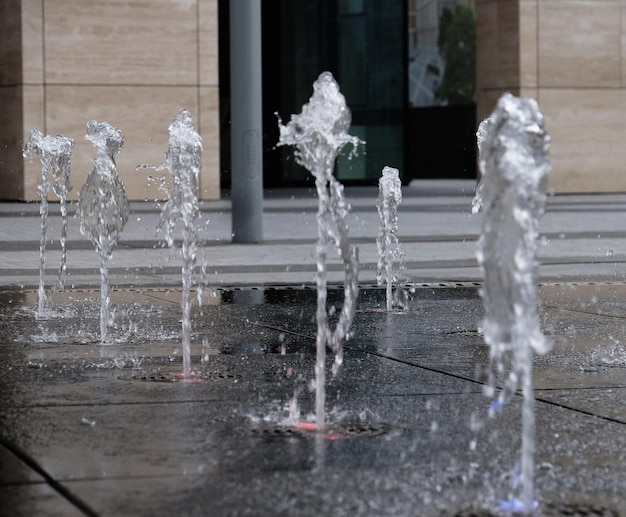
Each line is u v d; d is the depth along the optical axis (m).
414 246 15.11
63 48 23.78
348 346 7.15
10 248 14.50
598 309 9.04
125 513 3.55
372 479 3.96
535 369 6.30
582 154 27.92
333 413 5.09
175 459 4.23
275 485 3.88
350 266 4.92
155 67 24.23
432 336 7.59
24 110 23.72
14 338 7.41
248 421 4.91
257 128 15.55
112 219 7.59
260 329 7.88
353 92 31.97
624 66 28.02
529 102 3.74
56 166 9.50
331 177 4.97
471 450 4.39
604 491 3.84
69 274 11.69
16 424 4.84
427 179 44.28
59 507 3.61
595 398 5.45
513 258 3.68
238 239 15.59
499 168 3.69
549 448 4.43
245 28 15.48
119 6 23.97
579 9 27.64
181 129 6.87
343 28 31.89
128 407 5.20
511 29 27.52
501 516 3.56
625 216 20.53
